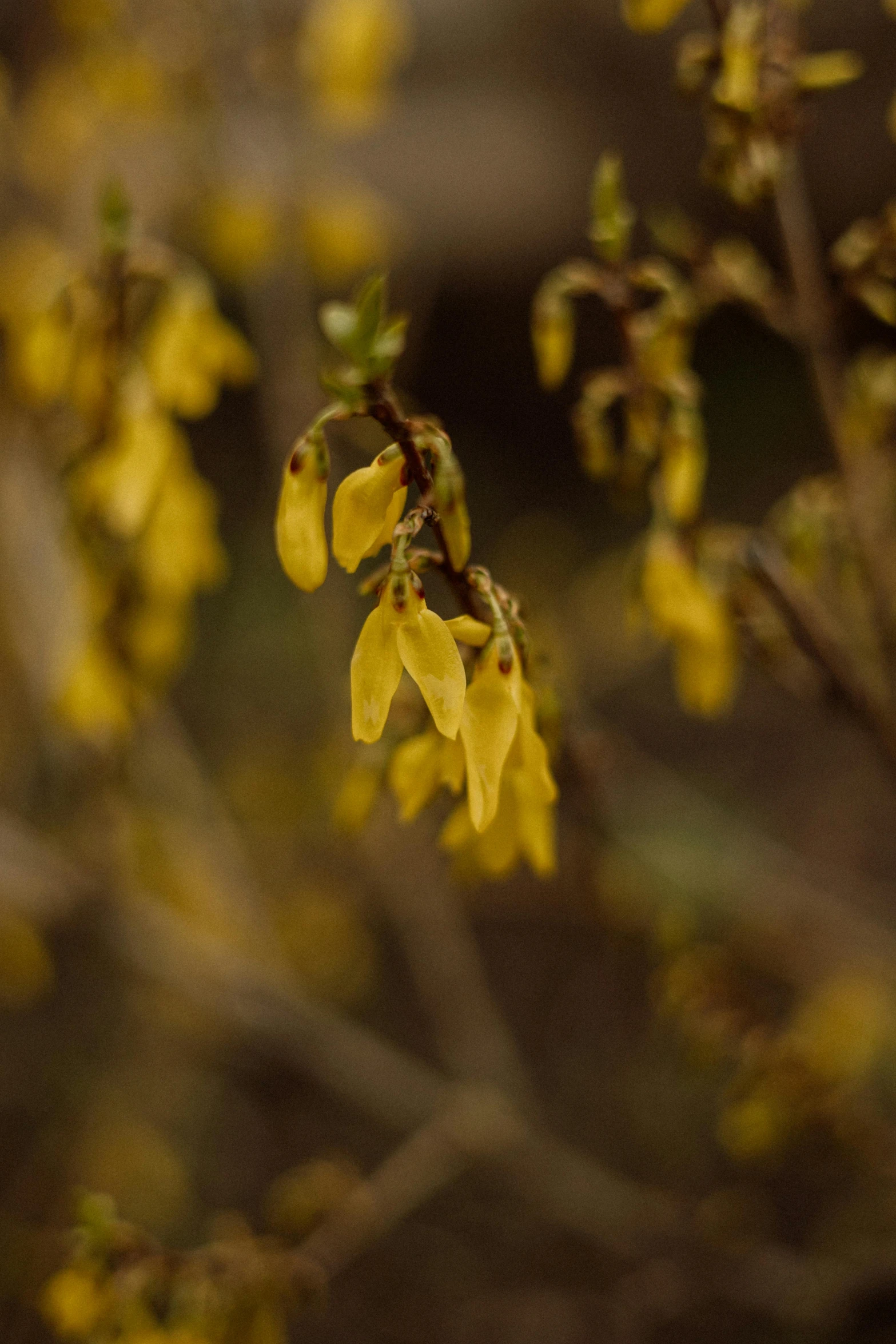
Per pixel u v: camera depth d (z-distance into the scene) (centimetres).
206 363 64
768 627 66
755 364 268
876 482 70
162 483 65
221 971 104
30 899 96
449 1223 137
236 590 206
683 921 85
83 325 64
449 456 54
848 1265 99
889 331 128
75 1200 67
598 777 67
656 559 64
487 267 263
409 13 256
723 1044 85
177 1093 151
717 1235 104
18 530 95
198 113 100
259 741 183
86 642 70
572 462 275
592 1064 152
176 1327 66
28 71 123
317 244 106
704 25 235
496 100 259
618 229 62
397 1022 165
